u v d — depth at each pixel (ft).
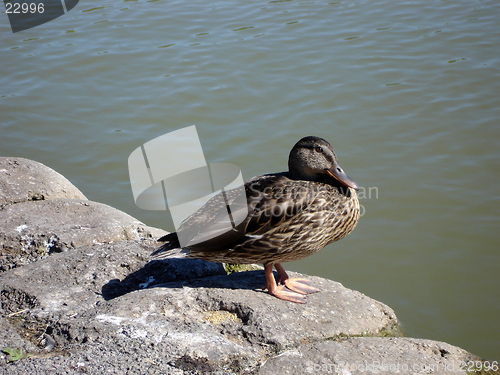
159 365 4.95
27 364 4.96
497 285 6.43
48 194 6.69
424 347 5.17
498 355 5.86
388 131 8.19
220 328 5.26
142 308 5.32
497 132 8.07
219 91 9.37
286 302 5.45
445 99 8.79
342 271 6.66
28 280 5.65
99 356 5.00
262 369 4.97
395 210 7.20
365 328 5.38
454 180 7.49
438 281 6.50
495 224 6.98
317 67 10.02
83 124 8.68
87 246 6.00
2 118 8.89
